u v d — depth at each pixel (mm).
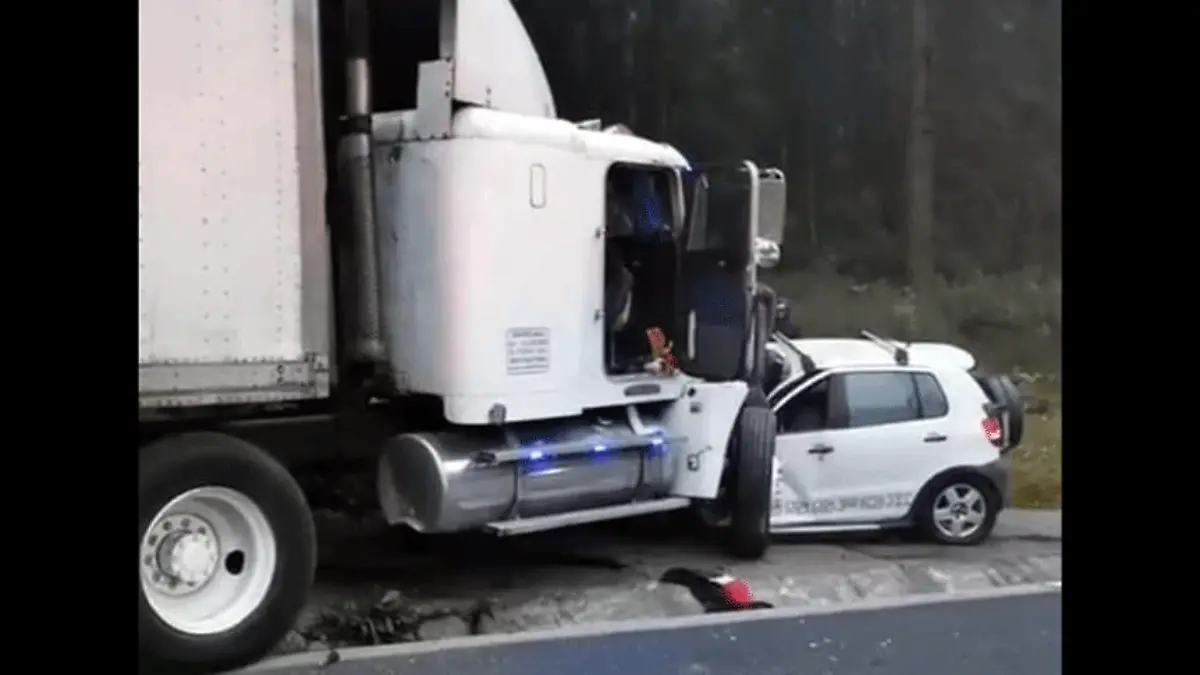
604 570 7891
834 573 7973
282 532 5488
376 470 6945
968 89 22234
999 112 22297
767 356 9102
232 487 5348
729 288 8258
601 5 19344
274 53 5621
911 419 9062
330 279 6391
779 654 5922
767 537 8266
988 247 21281
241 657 5355
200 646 5195
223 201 5445
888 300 19000
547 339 6891
